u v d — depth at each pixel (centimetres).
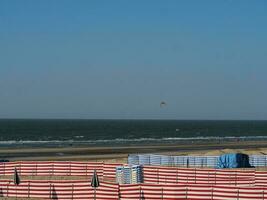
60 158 6544
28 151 7925
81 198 3225
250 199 2994
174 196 3069
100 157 6656
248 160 5297
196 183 3488
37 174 4519
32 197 3322
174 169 3991
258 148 8900
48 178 4372
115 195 3150
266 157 5353
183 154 6781
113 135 15675
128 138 13850
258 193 2989
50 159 6391
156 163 5334
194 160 5266
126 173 3888
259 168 5169
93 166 4472
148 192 3108
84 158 6488
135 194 3122
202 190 3050
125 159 5953
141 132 18175
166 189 3081
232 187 3014
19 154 7331
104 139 13188
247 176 3881
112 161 5722
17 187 3356
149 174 4034
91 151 7919
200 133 17812
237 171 3897
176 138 13888
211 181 3728
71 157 6719
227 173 3906
